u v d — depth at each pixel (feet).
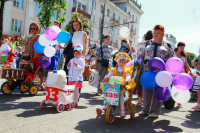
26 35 70.79
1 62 30.50
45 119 10.73
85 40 16.53
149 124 11.48
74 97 14.67
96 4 115.24
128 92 11.77
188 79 11.45
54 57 18.30
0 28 47.21
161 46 12.85
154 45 13.03
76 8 93.35
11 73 16.11
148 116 13.38
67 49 16.74
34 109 12.73
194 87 23.91
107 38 22.27
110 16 129.59
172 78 11.28
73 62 14.20
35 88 17.63
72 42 16.72
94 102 17.25
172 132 10.29
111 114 10.95
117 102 10.57
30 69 17.15
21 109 12.46
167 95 11.53
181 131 10.58
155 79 11.11
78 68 14.34
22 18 72.23
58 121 10.58
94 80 21.81
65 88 12.89
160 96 11.48
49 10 52.49
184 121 12.85
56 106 12.92
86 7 107.45
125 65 12.01
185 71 19.17
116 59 12.01
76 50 14.67
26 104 13.91
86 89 25.91
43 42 15.14
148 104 13.38
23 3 72.33
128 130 10.05
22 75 16.76
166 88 11.62
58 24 19.19
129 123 11.38
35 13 77.10
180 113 15.38
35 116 11.16
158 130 10.47
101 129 9.88
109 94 10.77
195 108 16.74
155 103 12.76
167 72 11.00
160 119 12.87
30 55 17.46
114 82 10.84
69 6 92.84
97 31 117.08
